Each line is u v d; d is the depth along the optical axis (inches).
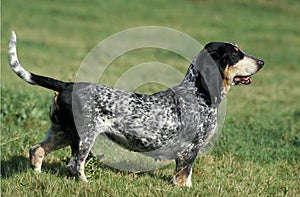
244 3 2090.3
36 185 365.4
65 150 454.3
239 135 550.0
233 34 1593.3
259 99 866.8
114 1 1902.1
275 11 2023.9
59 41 1330.0
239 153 486.3
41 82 372.8
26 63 1035.3
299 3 2161.7
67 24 1537.9
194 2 2039.9
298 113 753.6
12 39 369.4
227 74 390.9
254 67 390.9
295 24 1841.8
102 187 360.8
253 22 1807.3
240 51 392.8
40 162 395.2
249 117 687.7
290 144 540.1
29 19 1545.3
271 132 587.2
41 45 1258.0
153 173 424.5
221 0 2103.8
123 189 365.4
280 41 1539.1
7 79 845.8
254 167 455.2
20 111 557.9
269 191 398.3
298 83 1059.3
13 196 346.3
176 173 395.2
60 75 904.3
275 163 474.9
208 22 1739.7
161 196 355.3
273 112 758.5
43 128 535.5
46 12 1656.0
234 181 411.8
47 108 597.9
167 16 1765.5
